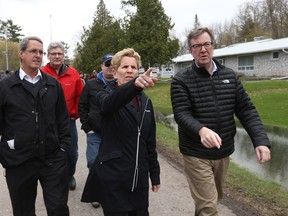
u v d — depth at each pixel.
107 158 2.88
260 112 16.19
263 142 3.14
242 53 36.50
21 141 3.24
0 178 6.04
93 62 42.34
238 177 6.14
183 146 3.38
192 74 3.31
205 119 3.28
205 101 3.28
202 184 3.29
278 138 10.88
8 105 3.26
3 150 3.31
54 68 5.12
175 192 5.27
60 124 3.57
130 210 2.90
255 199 4.96
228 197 5.00
